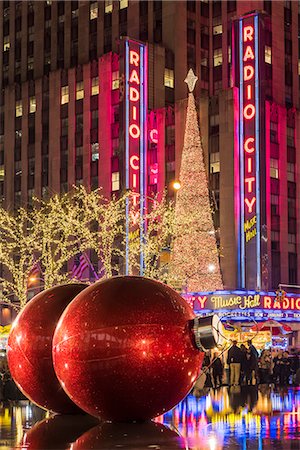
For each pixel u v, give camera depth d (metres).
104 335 11.75
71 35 98.88
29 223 89.62
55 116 93.94
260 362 36.06
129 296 12.00
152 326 11.82
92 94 90.00
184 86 89.88
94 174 88.25
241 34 73.50
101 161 87.50
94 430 12.37
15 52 105.12
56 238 77.88
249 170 72.81
